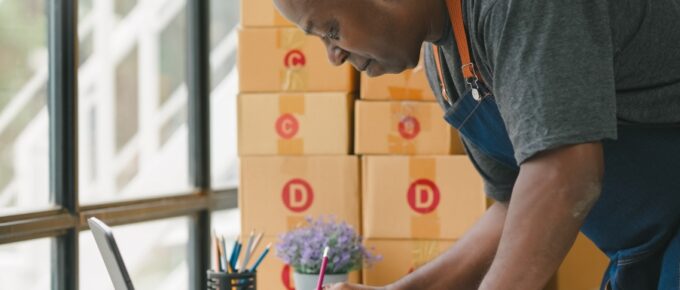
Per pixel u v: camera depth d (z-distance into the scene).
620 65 1.12
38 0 2.58
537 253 1.05
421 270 1.50
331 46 1.26
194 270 3.32
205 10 3.37
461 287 1.50
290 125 2.74
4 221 2.30
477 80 1.23
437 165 2.67
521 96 1.04
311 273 2.50
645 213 1.23
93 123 4.00
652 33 1.12
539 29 1.04
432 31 1.24
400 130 2.68
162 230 3.33
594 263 2.76
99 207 2.70
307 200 2.74
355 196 2.72
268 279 2.74
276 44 2.74
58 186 2.54
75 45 2.54
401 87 2.68
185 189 3.29
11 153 2.68
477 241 1.50
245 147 2.76
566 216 1.03
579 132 1.01
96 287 3.28
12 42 2.64
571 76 1.02
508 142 1.32
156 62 3.62
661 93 1.14
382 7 1.20
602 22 1.05
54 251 2.55
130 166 3.76
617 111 1.14
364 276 2.71
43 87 2.58
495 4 1.08
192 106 3.36
